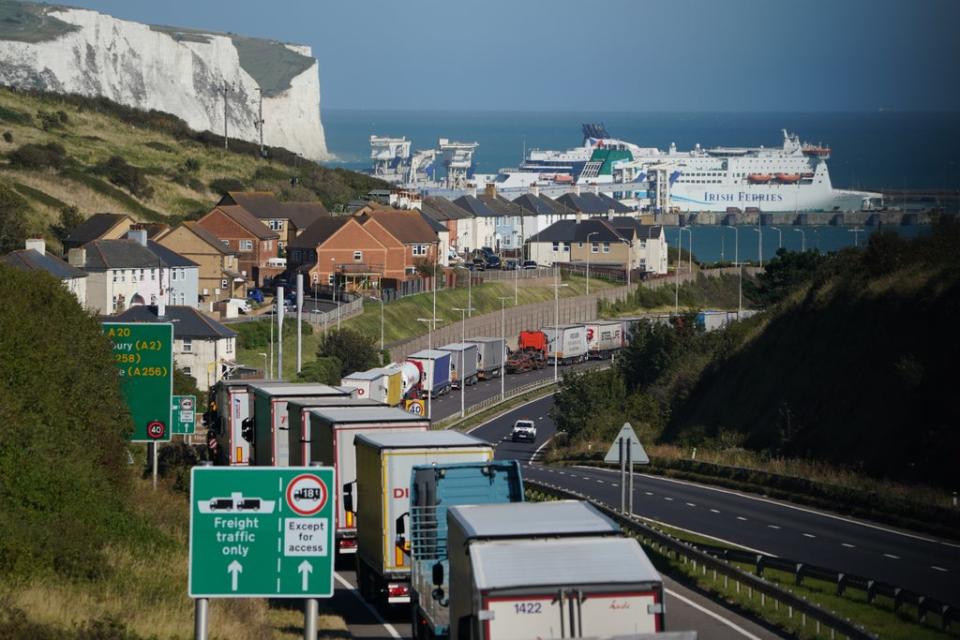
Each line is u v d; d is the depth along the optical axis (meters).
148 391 155.88
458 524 69.38
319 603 112.81
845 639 95.31
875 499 167.12
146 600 99.88
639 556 62.62
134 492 153.75
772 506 178.75
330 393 143.12
